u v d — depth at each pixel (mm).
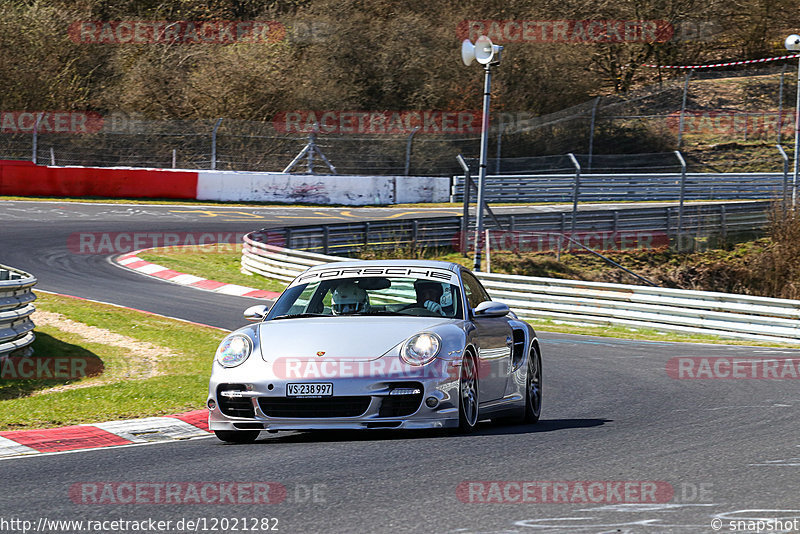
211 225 107188
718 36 179125
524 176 133125
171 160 143375
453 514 17562
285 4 172750
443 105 153250
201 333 54875
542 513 17609
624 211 109250
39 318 56906
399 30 156250
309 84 151250
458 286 29719
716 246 112688
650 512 17688
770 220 104625
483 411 28422
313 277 30859
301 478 21094
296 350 26125
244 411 25922
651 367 47375
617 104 160500
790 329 62844
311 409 25422
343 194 132750
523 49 156625
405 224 100000
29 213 106938
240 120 145375
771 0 185750
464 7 164000
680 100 172250
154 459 24625
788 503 18469
